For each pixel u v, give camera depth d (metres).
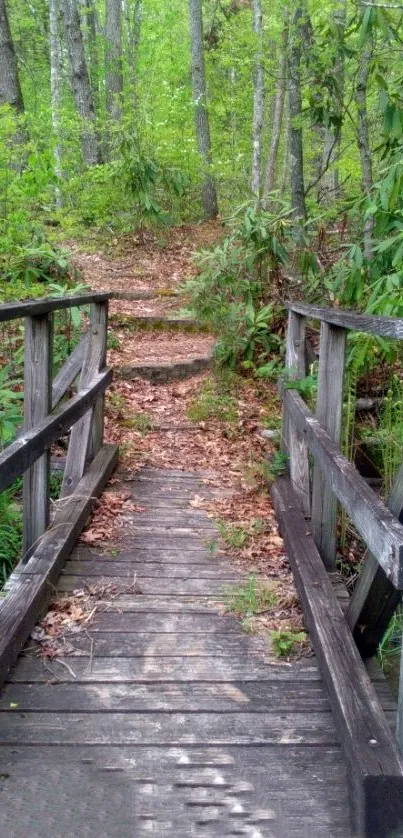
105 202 11.67
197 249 11.30
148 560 3.91
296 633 3.15
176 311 8.97
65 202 11.55
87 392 4.39
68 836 2.03
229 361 7.31
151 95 16.45
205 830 2.06
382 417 5.44
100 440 5.36
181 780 2.25
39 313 3.27
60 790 2.20
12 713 2.56
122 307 9.04
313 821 2.10
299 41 6.99
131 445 5.83
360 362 4.38
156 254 11.29
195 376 7.44
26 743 2.40
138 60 18.95
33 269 7.02
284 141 15.32
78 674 2.81
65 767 2.30
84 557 3.89
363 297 5.39
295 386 4.89
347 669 2.60
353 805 2.10
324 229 7.03
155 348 8.09
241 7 13.96
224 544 4.12
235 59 11.21
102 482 4.83
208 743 2.43
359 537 4.54
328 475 2.95
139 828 2.06
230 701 2.67
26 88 19.25
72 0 13.26
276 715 2.59
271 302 7.34
